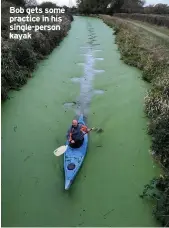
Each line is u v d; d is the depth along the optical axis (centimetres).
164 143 956
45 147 1037
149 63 1755
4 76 1452
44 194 830
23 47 1747
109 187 858
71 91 1513
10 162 953
